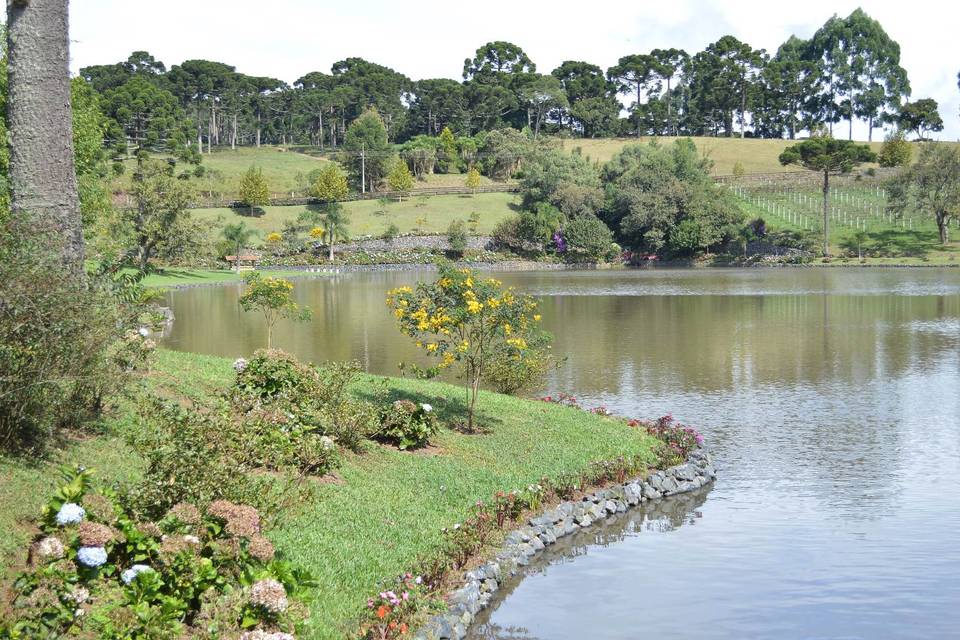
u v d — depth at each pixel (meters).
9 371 10.72
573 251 125.88
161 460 10.31
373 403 19.69
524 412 22.30
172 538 8.94
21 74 14.77
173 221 88.50
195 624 8.68
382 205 139.00
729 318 52.41
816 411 26.52
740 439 23.12
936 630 11.70
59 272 11.17
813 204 135.88
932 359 36.44
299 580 9.70
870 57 198.38
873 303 61.16
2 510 9.30
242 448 11.77
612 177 139.38
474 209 139.62
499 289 19.69
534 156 160.25
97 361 11.95
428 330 19.19
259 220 130.50
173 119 152.62
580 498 17.03
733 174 154.00
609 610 12.35
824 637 11.55
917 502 17.66
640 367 34.62
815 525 16.25
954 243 115.38
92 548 8.25
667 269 113.94
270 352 17.44
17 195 14.84
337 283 88.38
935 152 116.12
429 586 11.62
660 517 16.83
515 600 12.66
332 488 13.89
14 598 7.90
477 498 15.12
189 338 42.31
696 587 13.27
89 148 42.66
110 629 7.85
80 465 10.95
